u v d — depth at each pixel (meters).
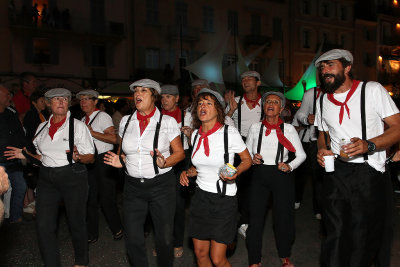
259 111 4.54
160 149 2.99
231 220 2.85
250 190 3.57
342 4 32.09
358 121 2.70
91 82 17.94
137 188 3.02
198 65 16.84
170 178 3.09
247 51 27.84
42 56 20.73
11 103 5.61
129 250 3.04
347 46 32.56
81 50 21.48
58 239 4.52
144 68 23.11
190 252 4.10
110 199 4.27
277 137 3.47
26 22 19.77
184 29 24.55
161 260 3.13
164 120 3.04
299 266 3.74
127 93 18.64
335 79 2.69
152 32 23.48
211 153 2.84
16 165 4.84
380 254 2.91
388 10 34.38
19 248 4.23
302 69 30.20
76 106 5.42
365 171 2.73
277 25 29.12
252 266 3.49
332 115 2.83
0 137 4.37
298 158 3.47
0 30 19.31
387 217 2.82
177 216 3.92
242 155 2.92
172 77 21.94
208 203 2.85
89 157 3.30
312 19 30.58
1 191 1.67
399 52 33.00
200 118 2.87
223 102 2.96
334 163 2.87
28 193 5.58
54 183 3.27
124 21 22.52
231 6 26.84
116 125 7.61
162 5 23.80
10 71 19.61
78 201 3.34
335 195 2.85
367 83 2.70
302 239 4.48
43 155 3.29
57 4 20.86
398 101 5.81
